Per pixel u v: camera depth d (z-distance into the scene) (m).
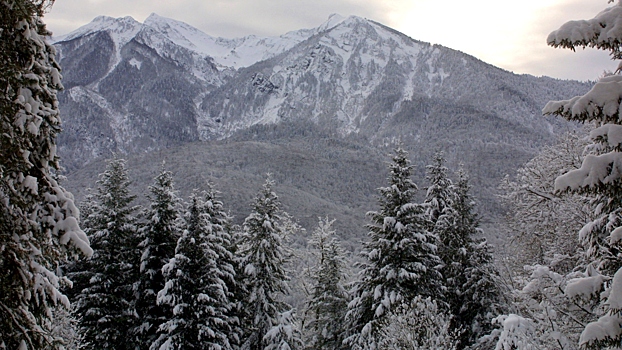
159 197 23.55
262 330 23.38
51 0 7.47
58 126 7.35
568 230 18.59
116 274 22.50
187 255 21.70
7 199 6.48
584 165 6.24
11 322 6.50
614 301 5.91
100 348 21.09
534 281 10.02
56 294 7.25
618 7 6.00
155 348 20.20
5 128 6.27
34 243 6.91
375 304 20.70
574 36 5.96
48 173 7.35
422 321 16.05
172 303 20.34
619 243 6.49
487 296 21.39
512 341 10.40
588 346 6.31
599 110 6.11
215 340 21.25
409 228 21.03
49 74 7.40
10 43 6.59
